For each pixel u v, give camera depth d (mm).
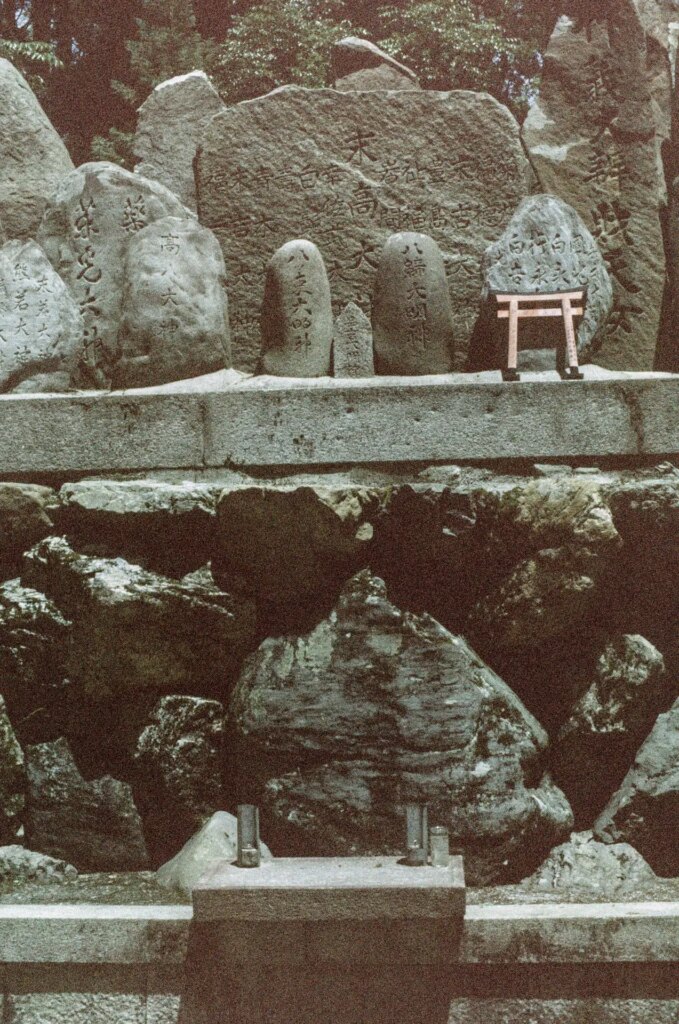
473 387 5969
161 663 5816
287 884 4641
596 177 7254
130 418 6062
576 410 5945
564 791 5871
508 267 6773
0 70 7910
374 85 8172
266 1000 4840
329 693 5645
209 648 5840
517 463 5977
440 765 5523
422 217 7301
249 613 5820
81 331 6707
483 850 5457
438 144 7312
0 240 7340
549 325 6629
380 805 5523
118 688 5863
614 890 5418
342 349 6727
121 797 5812
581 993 4816
